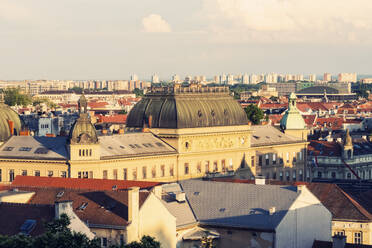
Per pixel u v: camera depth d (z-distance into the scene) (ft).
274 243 587.68
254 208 611.88
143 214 552.82
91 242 450.30
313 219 629.92
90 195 574.15
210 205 623.77
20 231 490.08
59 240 435.94
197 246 599.16
